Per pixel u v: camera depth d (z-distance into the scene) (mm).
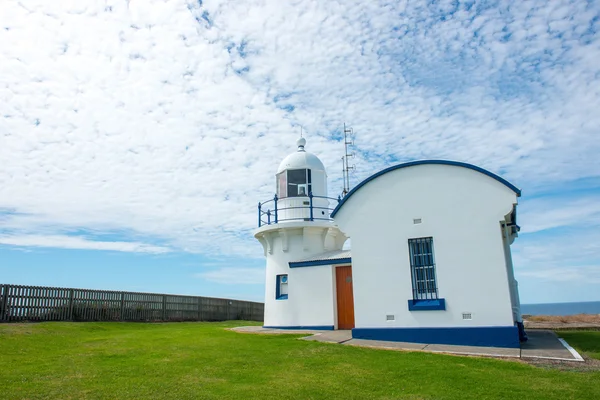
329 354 11820
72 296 21297
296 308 20047
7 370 9547
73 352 12117
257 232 22109
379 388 8656
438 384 8930
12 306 18594
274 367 10367
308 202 22000
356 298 15211
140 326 22156
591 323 25703
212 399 7766
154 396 7848
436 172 14953
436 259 14375
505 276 13492
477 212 14180
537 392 8383
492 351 12469
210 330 19047
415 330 14156
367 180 15805
